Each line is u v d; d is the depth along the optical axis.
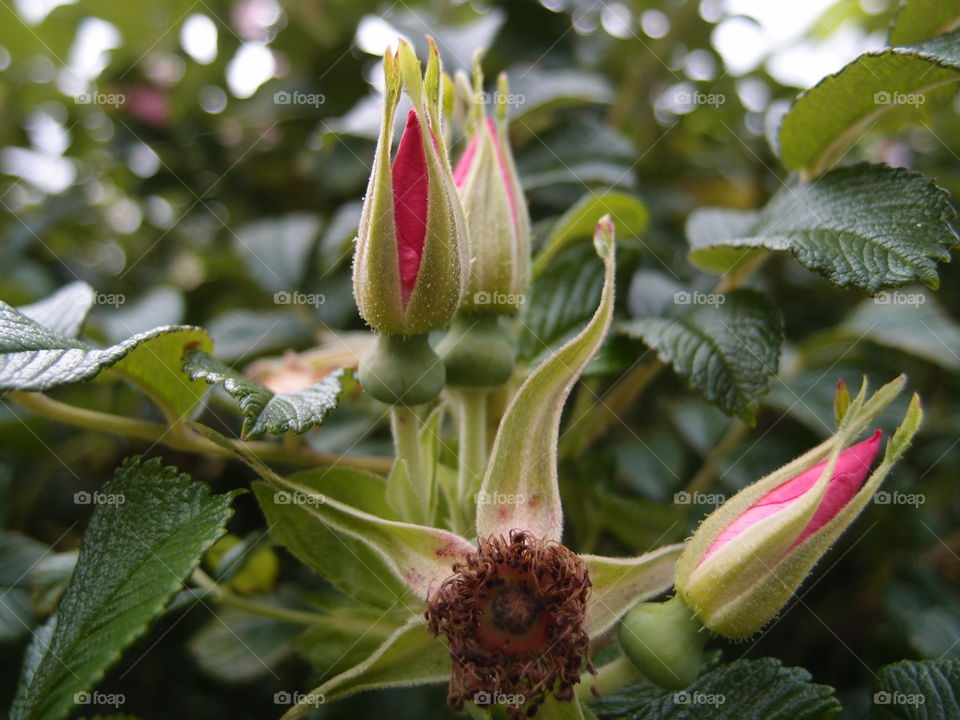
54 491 0.19
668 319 0.14
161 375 0.12
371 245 0.10
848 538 0.17
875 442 0.10
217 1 0.24
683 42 0.23
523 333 0.14
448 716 0.15
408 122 0.10
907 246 0.11
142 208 0.25
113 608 0.09
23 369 0.10
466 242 0.10
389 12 0.20
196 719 0.17
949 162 0.22
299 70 0.23
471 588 0.10
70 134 0.25
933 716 0.11
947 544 0.18
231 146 0.23
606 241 0.10
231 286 0.22
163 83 0.24
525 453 0.10
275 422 0.10
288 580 0.16
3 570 0.14
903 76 0.12
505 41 0.21
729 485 0.17
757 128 0.22
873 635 0.16
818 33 0.25
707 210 0.16
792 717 0.11
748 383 0.12
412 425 0.11
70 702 0.09
